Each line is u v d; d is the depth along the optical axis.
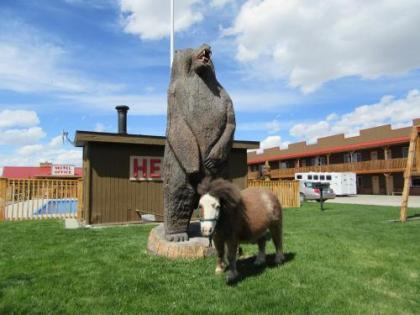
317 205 21.16
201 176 6.91
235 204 4.89
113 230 10.96
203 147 6.87
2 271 6.04
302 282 5.29
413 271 5.84
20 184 15.84
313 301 4.58
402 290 5.00
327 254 6.90
